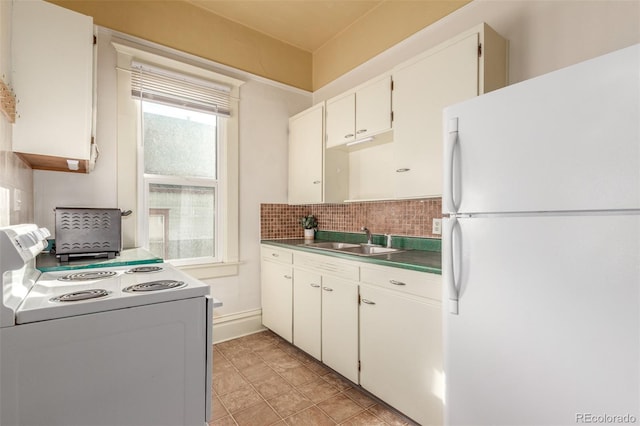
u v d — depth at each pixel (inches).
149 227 93.0
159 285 44.4
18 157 54.5
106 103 83.7
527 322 39.5
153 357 39.8
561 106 36.7
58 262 60.4
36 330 32.9
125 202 85.6
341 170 107.0
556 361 37.0
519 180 40.2
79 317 35.2
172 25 95.3
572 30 60.8
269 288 108.9
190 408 42.4
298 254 94.1
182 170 99.8
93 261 61.9
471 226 45.5
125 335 37.9
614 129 32.9
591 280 34.4
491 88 63.1
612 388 33.0
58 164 67.6
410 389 60.7
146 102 90.8
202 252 103.6
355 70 109.7
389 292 65.4
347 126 93.8
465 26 78.2
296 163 116.6
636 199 31.6
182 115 100.0
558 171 36.9
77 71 59.2
